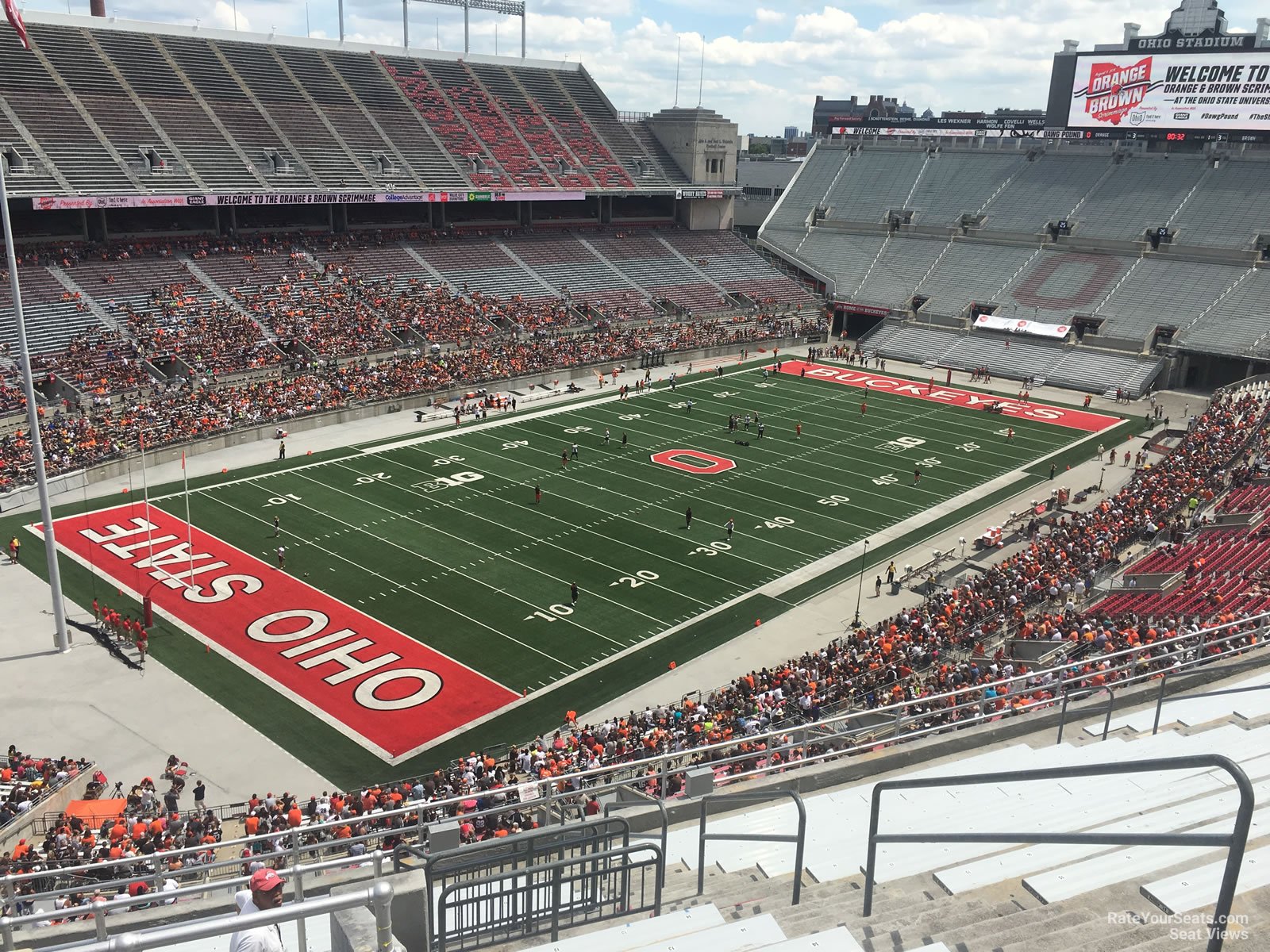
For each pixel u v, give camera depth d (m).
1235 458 50.22
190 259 71.69
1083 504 50.88
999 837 6.42
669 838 12.94
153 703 31.16
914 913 7.94
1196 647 16.03
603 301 85.81
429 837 12.60
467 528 45.44
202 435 55.03
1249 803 4.92
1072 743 14.24
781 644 36.00
